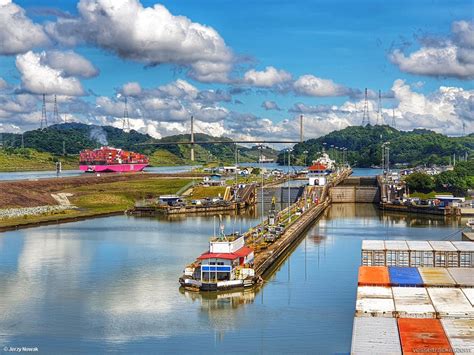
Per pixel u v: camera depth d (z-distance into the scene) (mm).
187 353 109188
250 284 150750
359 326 91062
